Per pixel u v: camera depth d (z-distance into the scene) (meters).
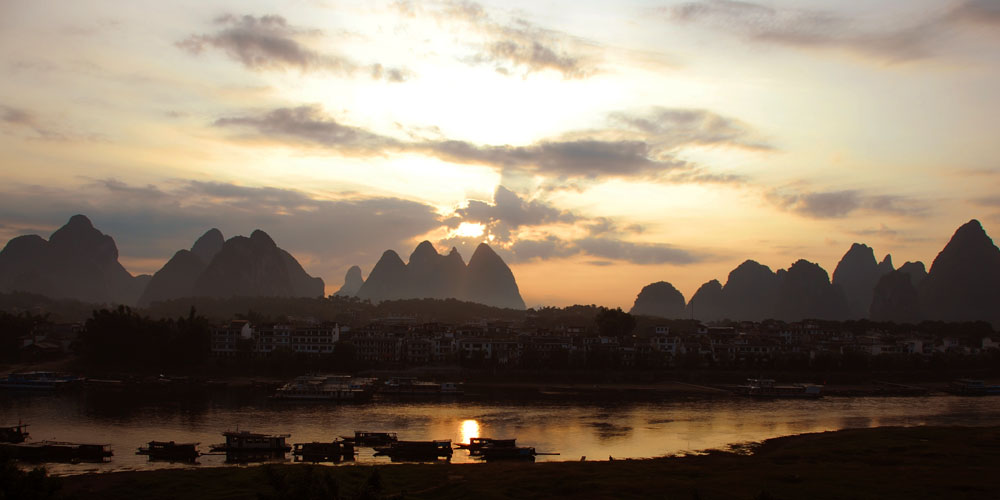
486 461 107.31
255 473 87.50
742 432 136.50
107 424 139.50
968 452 100.62
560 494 79.50
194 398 179.00
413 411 160.62
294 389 181.75
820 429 141.00
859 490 79.25
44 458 106.88
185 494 79.38
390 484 83.19
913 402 191.12
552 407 169.88
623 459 104.62
